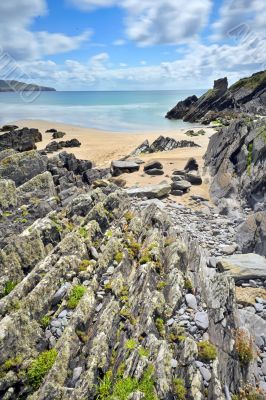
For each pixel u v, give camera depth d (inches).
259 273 631.2
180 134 2810.0
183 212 1041.5
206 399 356.5
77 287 449.1
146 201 1113.4
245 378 414.0
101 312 416.8
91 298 431.5
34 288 430.6
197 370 373.7
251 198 1003.3
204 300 480.4
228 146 1299.2
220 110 4217.5
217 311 457.1
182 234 649.6
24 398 333.7
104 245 557.0
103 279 478.3
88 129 3380.9
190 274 522.6
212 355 391.5
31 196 915.4
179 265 515.2
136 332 391.2
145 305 421.1
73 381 340.8
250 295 593.3
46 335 389.4
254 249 741.9
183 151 1947.6
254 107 4190.5
